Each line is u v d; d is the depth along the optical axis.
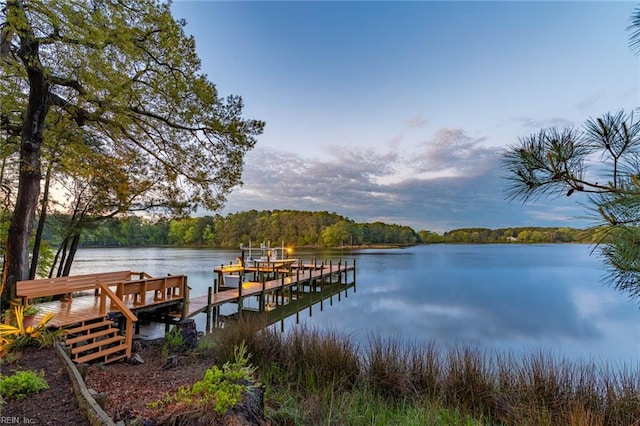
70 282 7.05
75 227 11.34
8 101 8.05
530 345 9.91
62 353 4.77
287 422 4.26
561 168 1.82
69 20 6.04
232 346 6.37
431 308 15.52
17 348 4.98
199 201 10.40
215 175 10.08
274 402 4.85
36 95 7.55
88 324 6.14
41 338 5.23
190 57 8.64
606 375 5.63
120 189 10.07
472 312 14.61
